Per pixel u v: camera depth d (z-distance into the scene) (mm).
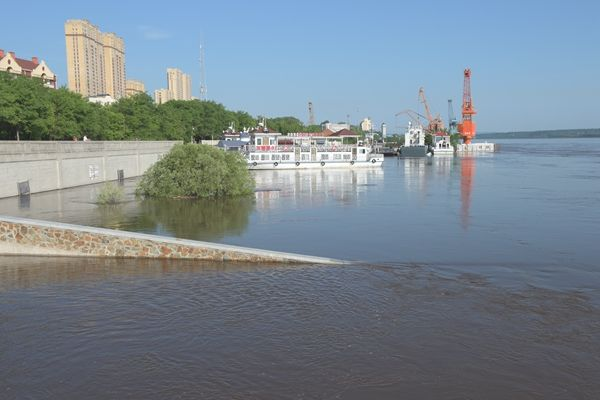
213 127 181500
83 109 102000
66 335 21516
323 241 43281
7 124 82312
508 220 53562
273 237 45281
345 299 26078
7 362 19172
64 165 81938
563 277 30938
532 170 130125
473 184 93938
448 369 18594
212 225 51781
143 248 33750
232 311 24234
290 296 26469
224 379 17875
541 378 17984
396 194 78938
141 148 113062
